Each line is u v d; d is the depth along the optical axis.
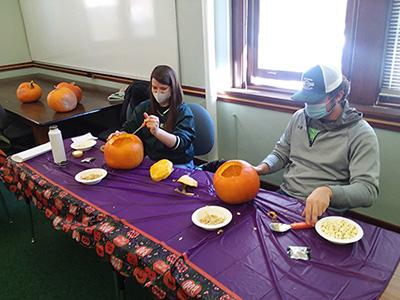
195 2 2.51
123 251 1.14
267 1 2.34
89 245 1.30
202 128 2.25
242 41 2.50
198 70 2.71
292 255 1.04
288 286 0.93
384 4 1.81
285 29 2.33
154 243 1.13
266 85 2.53
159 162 1.61
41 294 1.79
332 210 1.32
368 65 1.96
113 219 1.27
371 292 0.90
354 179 1.39
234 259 1.04
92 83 3.82
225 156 2.83
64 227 1.41
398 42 1.86
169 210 1.31
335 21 2.10
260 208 1.29
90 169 1.64
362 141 1.43
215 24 2.50
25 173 1.67
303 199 1.49
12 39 4.46
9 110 2.77
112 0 3.14
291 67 2.40
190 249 1.08
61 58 4.12
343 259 1.02
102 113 2.98
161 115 2.02
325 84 1.39
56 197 1.47
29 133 2.93
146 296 1.74
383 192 2.08
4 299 1.77
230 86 2.66
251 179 1.31
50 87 3.71
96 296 1.77
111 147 1.62
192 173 1.58
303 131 1.60
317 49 2.23
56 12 3.87
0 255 2.08
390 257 1.02
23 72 4.63
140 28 2.99
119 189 1.48
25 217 2.46
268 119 2.45
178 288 0.99
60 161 1.73
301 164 1.62
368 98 2.02
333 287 0.92
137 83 2.58
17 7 4.41
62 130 2.96
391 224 2.11
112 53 3.40
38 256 2.07
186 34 2.67
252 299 0.89
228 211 1.26
